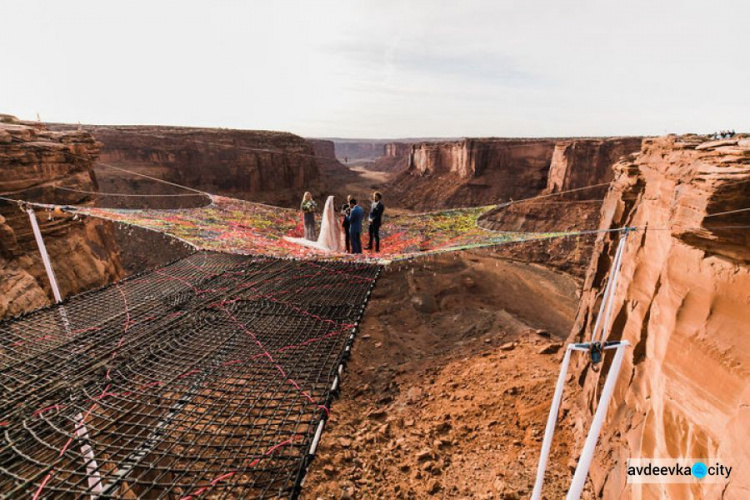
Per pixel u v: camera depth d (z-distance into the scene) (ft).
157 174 149.28
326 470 28.58
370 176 410.72
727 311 13.07
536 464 27.02
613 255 31.53
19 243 30.35
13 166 30.48
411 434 32.60
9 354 15.03
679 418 14.12
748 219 12.84
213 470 9.75
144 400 12.55
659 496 14.52
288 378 13.88
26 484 8.83
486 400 35.91
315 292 22.63
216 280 24.53
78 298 20.62
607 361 25.39
